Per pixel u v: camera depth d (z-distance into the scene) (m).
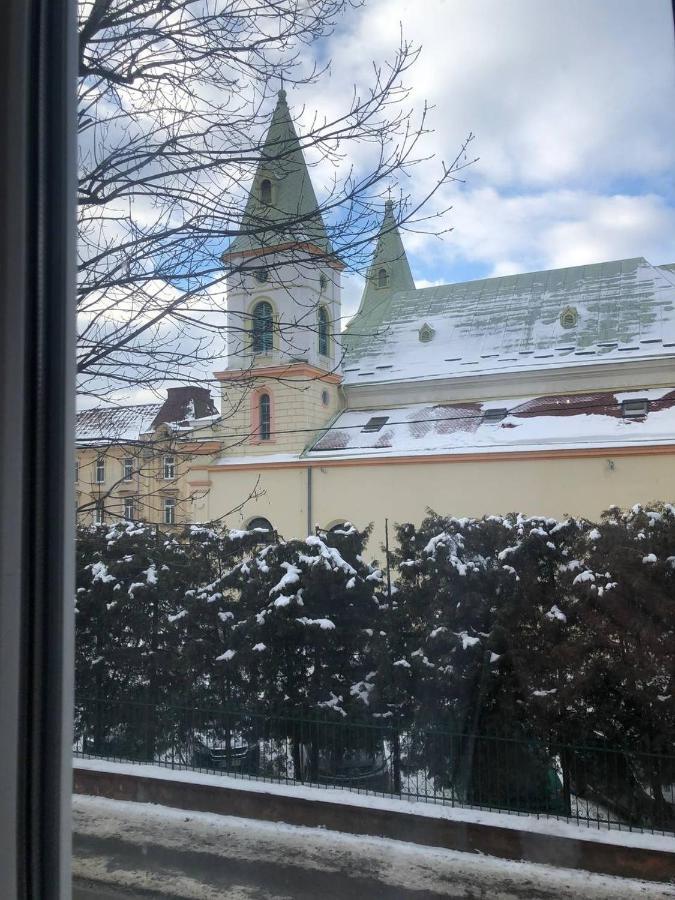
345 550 7.35
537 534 5.77
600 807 4.62
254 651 6.50
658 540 5.41
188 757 5.86
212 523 7.48
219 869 3.81
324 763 5.60
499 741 5.02
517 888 3.68
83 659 5.07
